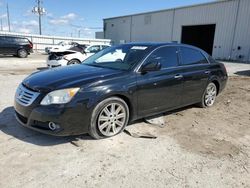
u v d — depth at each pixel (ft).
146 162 10.06
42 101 10.60
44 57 70.49
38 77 12.23
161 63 14.11
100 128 11.62
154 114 14.23
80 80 11.23
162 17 98.53
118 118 12.28
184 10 88.58
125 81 12.10
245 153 11.29
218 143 12.22
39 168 9.27
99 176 8.96
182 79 15.03
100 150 10.83
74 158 10.07
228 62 67.21
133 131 12.94
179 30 91.76
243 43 70.85
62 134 10.69
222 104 19.66
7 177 8.63
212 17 79.05
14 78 29.27
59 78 11.62
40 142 11.29
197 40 93.86
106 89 11.34
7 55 65.51
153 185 8.61
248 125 15.05
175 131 13.43
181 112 16.89
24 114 11.14
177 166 9.89
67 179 8.70
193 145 11.84
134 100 12.58
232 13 72.95
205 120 15.55
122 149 11.03
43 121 10.56
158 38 102.01
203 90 17.33
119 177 8.96
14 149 10.55
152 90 13.29
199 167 9.89
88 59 16.02
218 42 78.23
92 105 11.00
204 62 17.42
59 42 107.34
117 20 124.67
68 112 10.48
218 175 9.41
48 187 8.22
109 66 13.76
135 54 13.74
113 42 124.47
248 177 9.38
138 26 111.75
